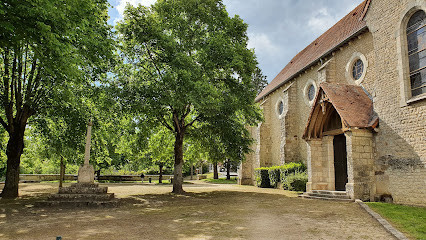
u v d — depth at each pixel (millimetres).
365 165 13805
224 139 18156
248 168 30297
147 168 42188
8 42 8172
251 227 8102
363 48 16219
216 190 21172
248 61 17609
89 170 13672
